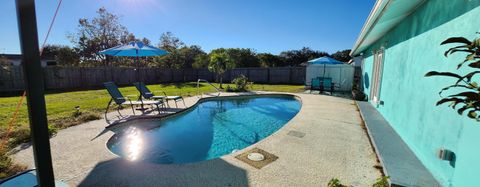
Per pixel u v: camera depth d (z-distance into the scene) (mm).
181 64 25531
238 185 2688
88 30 25141
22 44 1720
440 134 2699
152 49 6613
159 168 3102
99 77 17469
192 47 29938
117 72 18500
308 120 5879
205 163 3264
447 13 2771
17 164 3186
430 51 3178
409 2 3500
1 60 13609
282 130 4953
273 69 20188
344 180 2814
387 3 3525
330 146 3980
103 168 3088
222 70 16016
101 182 2729
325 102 8891
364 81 10406
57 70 15164
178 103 8938
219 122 6996
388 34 5859
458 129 2328
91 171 3000
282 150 3779
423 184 2529
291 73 19484
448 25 2738
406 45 4270
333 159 3430
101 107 7742
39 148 1922
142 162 3299
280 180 2803
